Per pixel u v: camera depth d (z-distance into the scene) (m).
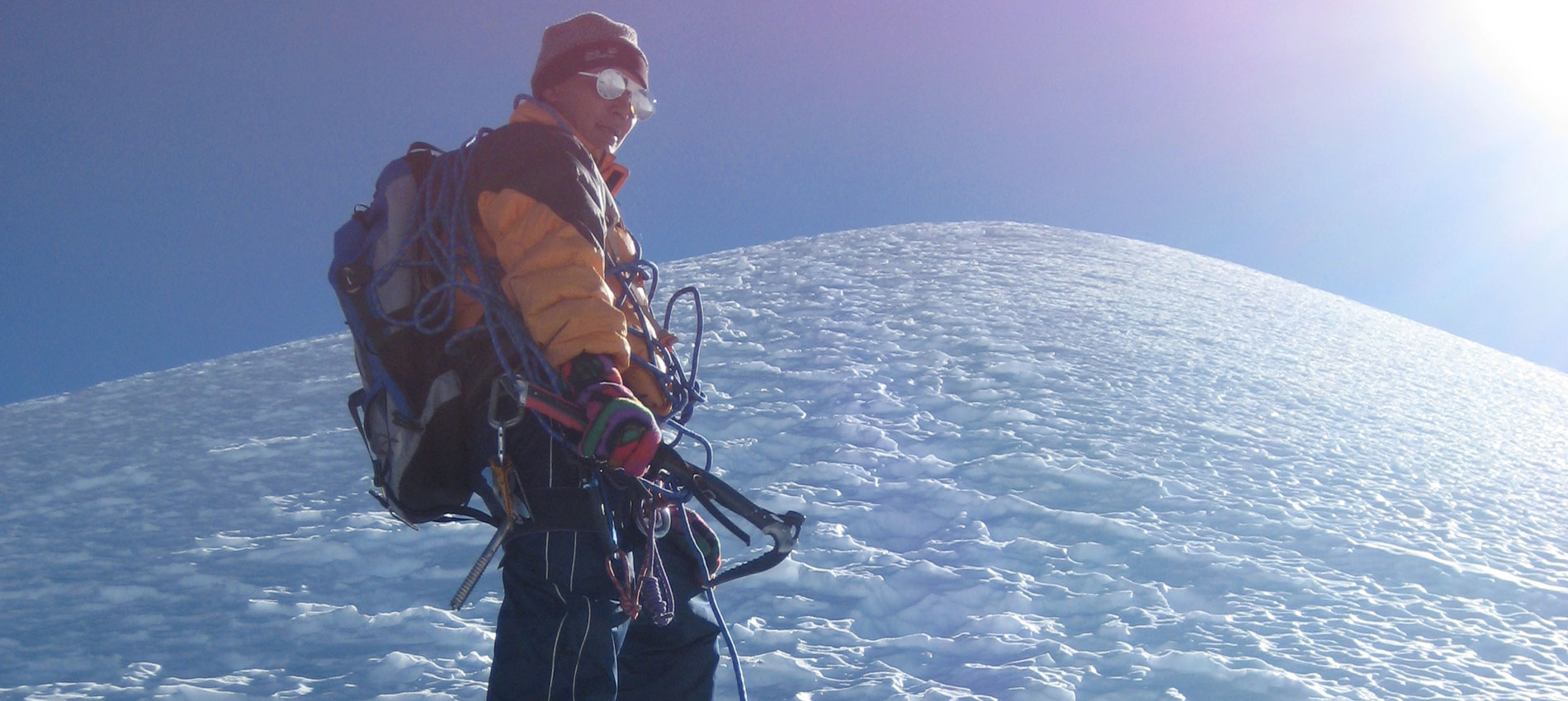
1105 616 3.59
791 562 4.09
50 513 6.60
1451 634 3.46
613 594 1.62
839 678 3.09
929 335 10.25
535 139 1.60
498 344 1.55
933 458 5.89
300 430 8.77
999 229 21.08
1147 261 18.19
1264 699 2.86
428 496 1.66
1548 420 9.84
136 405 11.54
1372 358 11.91
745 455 6.09
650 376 1.68
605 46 1.75
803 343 9.96
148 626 4.12
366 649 3.64
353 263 1.64
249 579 4.63
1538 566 4.45
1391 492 5.76
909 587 3.89
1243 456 6.24
